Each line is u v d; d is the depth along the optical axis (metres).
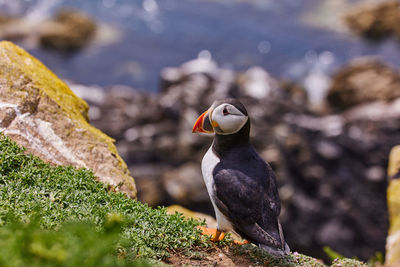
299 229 18.48
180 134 21.02
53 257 3.23
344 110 26.08
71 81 26.73
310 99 27.25
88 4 38.69
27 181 6.11
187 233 5.93
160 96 23.55
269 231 5.46
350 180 19.75
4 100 7.16
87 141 7.54
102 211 5.68
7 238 3.62
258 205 5.59
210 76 24.16
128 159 20.28
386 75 26.19
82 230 3.69
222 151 6.12
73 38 32.72
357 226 18.72
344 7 40.84
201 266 5.59
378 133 21.22
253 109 22.47
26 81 7.43
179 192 18.02
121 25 36.16
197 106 22.34
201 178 18.75
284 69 32.28
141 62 31.88
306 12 40.28
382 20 36.88
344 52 34.53
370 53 34.75
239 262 5.95
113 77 30.03
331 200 19.14
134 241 5.36
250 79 24.95
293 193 18.91
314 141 20.98
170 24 36.97
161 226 5.92
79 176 6.51
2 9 35.56
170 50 33.62
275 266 5.95
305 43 35.44
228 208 5.67
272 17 39.22
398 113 21.83
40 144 7.10
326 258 18.33
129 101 23.45
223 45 34.78
